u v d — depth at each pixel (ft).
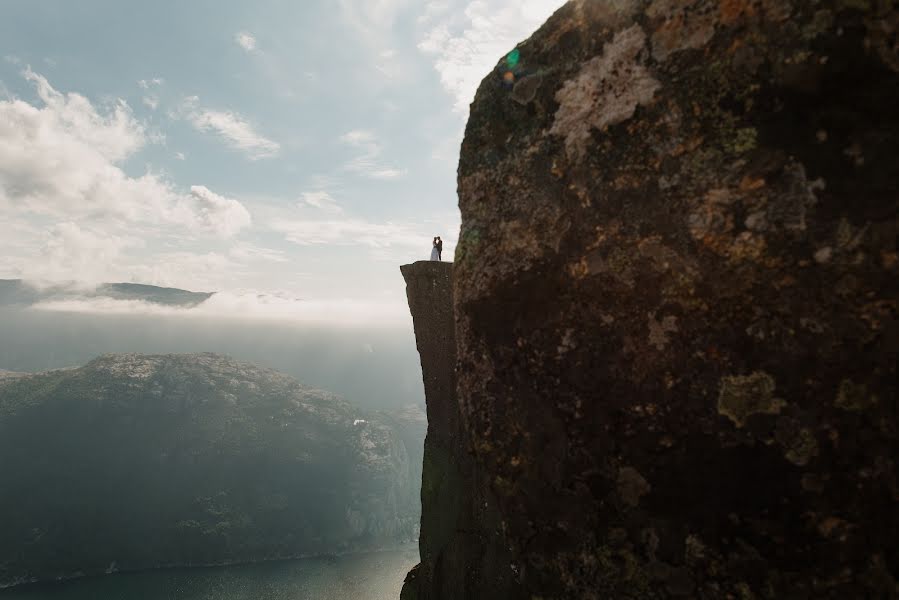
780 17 6.01
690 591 6.59
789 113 6.00
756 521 6.13
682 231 6.67
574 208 7.73
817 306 5.76
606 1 7.73
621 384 7.20
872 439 5.46
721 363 6.36
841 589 5.60
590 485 7.61
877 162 5.53
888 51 5.45
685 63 6.81
